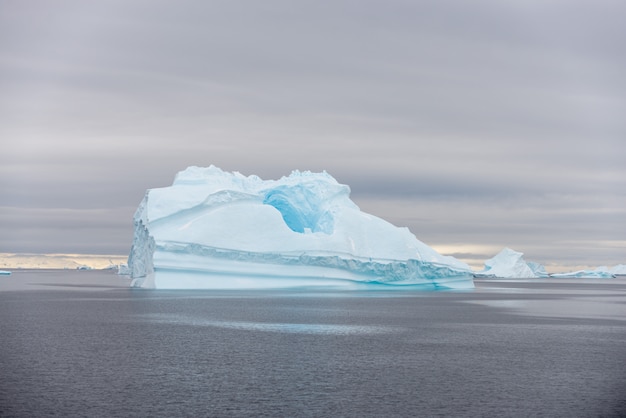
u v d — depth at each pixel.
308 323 80.19
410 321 84.75
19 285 199.75
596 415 38.44
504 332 74.19
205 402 40.47
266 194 136.62
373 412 38.72
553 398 41.97
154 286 112.75
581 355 57.47
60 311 97.38
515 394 42.88
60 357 54.88
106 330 72.81
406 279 129.38
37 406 39.47
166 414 38.06
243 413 38.34
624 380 47.03
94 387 44.00
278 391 43.22
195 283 114.06
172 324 78.69
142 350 58.59
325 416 37.94
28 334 69.25
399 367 51.28
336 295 138.62
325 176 141.38
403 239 130.25
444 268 135.38
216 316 88.44
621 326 82.06
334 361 53.72
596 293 183.88
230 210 120.25
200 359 54.16
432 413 38.62
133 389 43.50
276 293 143.62
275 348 60.03
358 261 123.75
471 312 101.06
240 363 52.50
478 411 39.06
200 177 129.00
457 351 59.34
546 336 70.62
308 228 131.62
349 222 127.50
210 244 115.25
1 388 43.66
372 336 69.06
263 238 119.31
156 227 116.62
